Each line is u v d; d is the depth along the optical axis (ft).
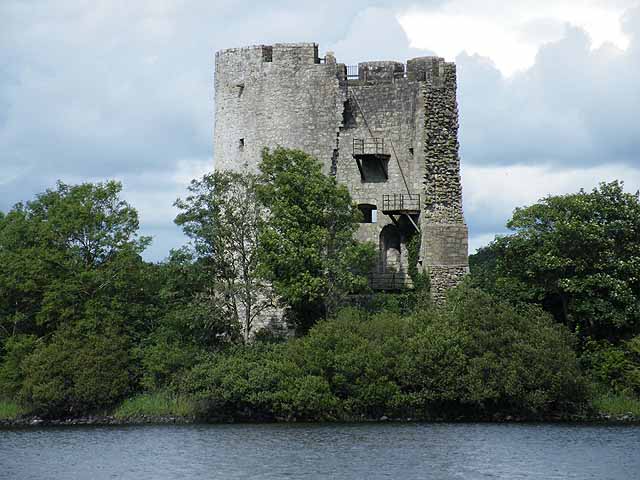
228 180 280.31
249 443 214.48
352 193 302.86
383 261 302.04
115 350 265.13
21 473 187.52
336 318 265.54
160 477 181.98
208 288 278.67
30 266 277.85
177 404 257.75
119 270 280.72
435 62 298.15
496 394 244.42
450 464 189.37
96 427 248.73
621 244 272.10
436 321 258.16
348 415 251.80
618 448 205.26
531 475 180.24
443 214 293.84
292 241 271.28
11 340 275.59
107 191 289.33
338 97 301.22
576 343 263.29
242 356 258.37
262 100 302.86
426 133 294.66
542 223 275.18
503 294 274.36
